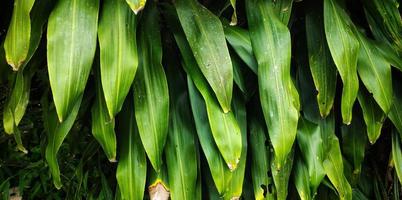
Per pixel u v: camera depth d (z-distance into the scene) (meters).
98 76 0.71
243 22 0.84
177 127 0.74
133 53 0.65
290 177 0.83
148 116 0.68
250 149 0.79
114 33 0.65
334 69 0.76
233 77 0.73
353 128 0.86
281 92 0.68
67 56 0.62
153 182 0.73
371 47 0.77
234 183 0.73
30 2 0.62
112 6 0.66
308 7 0.80
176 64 0.77
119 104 0.63
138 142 0.73
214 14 0.76
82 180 1.01
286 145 0.68
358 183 0.96
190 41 0.68
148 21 0.73
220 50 0.68
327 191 0.89
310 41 0.78
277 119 0.68
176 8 0.71
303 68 0.82
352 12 0.89
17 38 0.62
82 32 0.63
